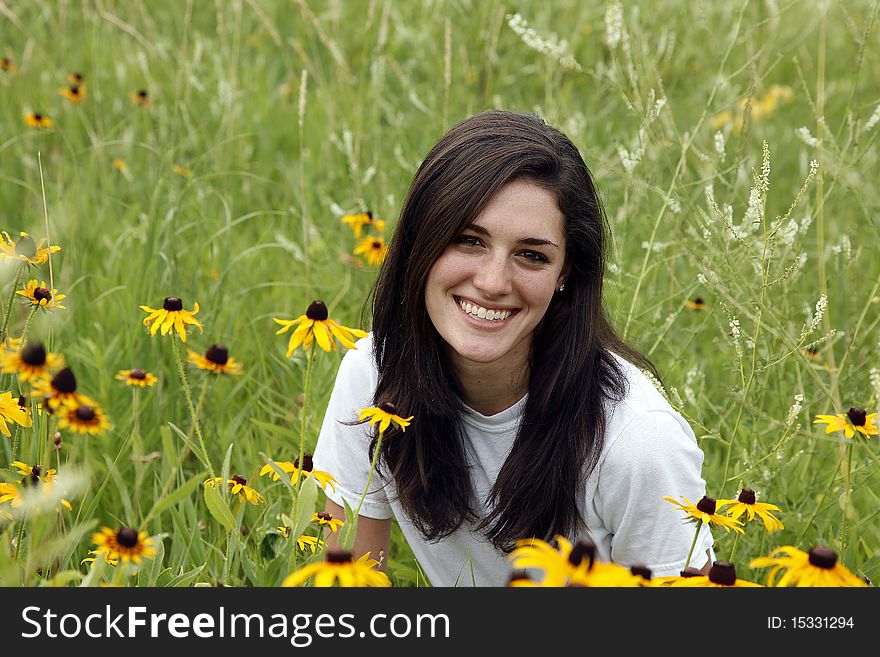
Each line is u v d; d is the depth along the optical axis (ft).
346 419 10.23
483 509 9.84
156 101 21.18
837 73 23.94
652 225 13.15
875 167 16.80
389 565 10.88
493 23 21.52
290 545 8.21
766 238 10.85
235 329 14.67
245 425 13.21
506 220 8.33
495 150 8.40
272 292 16.38
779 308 13.07
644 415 9.14
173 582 8.38
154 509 7.34
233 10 24.84
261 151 20.88
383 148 19.80
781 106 22.40
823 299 10.53
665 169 17.29
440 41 23.26
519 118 8.77
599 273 9.18
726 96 19.97
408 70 22.07
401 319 9.46
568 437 9.12
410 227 9.00
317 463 10.64
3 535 7.38
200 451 8.63
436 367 9.36
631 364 9.93
